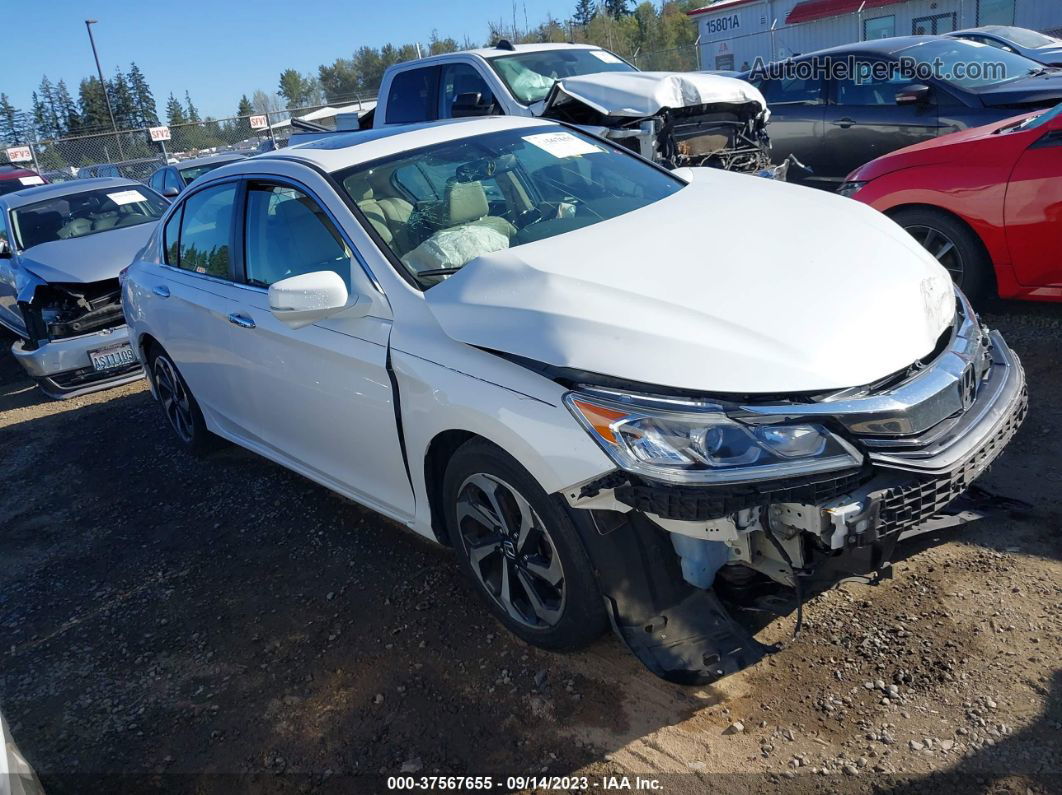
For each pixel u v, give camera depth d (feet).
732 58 86.17
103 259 23.54
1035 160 14.61
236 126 82.58
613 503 7.71
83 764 9.07
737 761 7.75
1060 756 7.23
